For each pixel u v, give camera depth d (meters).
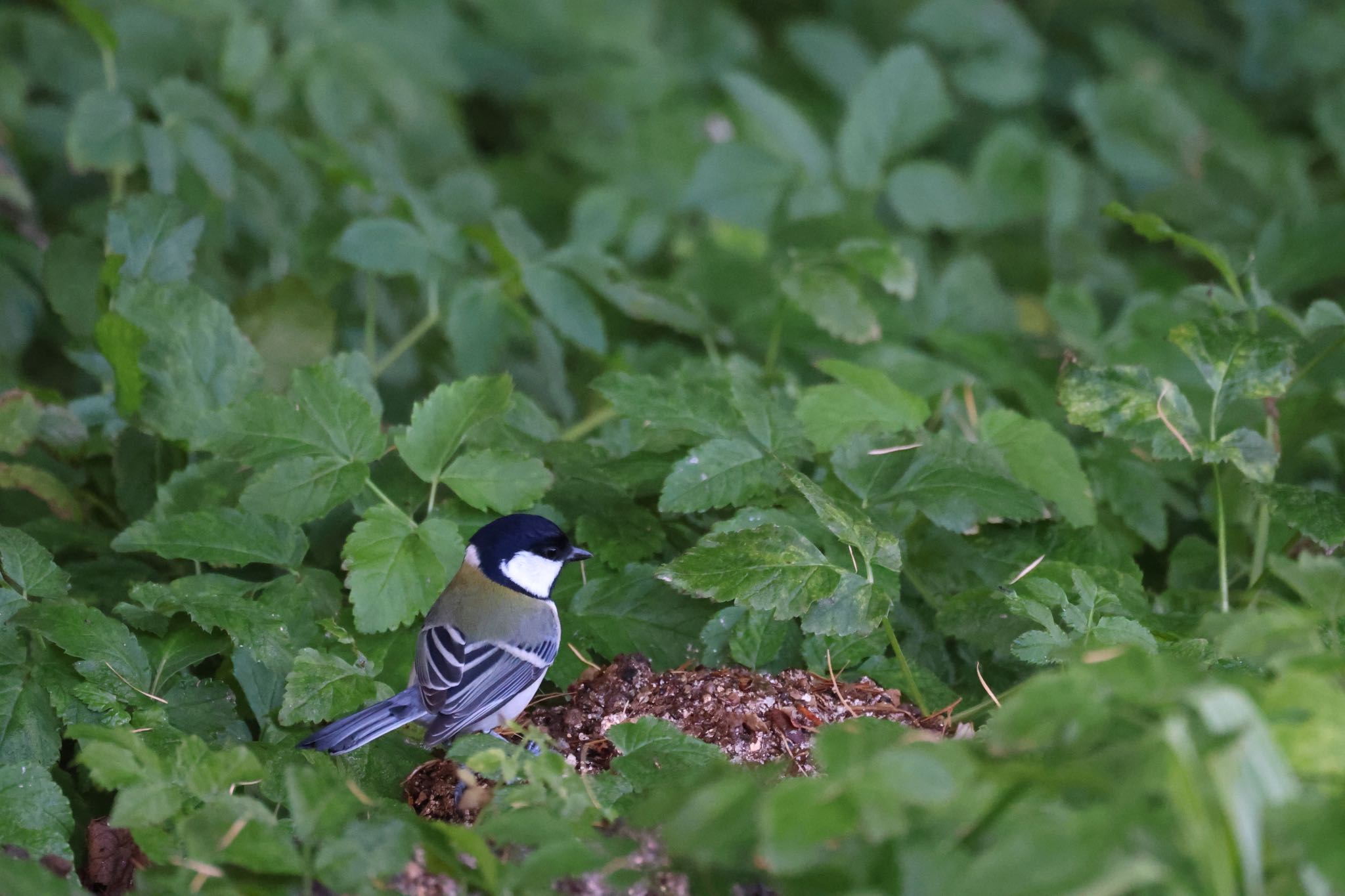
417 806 7.12
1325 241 13.24
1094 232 16.77
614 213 14.95
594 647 8.19
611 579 8.48
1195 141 16.62
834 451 8.70
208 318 9.52
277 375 10.67
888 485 8.61
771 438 8.65
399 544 7.96
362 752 7.35
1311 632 5.57
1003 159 15.66
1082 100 16.78
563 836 5.55
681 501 8.17
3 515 9.53
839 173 15.40
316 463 8.29
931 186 15.07
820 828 4.44
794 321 13.02
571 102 18.38
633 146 17.38
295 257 13.16
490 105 19.89
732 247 14.41
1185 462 10.37
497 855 6.01
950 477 8.51
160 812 5.71
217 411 8.31
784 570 7.37
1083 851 4.25
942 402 11.16
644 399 8.76
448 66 18.33
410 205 11.33
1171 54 20.28
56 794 6.40
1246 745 4.54
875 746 5.04
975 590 8.12
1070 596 8.25
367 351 12.27
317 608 8.23
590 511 8.94
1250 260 10.12
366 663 7.85
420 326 11.95
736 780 5.02
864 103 14.77
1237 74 20.17
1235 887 4.50
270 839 5.50
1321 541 7.50
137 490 9.66
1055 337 13.38
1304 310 14.61
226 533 8.35
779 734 7.09
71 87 14.75
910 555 9.13
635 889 5.56
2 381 10.32
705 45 19.81
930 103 14.87
